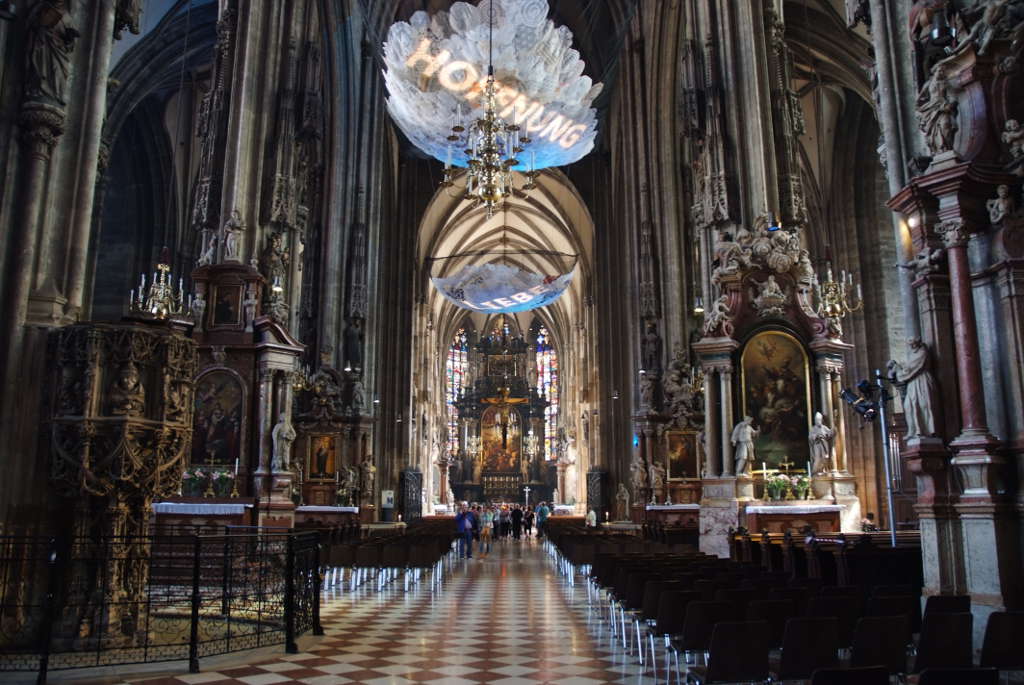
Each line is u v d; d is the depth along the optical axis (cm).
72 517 801
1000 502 761
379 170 3209
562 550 2034
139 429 802
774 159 1922
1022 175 795
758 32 1967
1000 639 526
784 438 1755
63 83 870
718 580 817
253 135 1895
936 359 835
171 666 758
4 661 726
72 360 801
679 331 2667
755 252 1792
